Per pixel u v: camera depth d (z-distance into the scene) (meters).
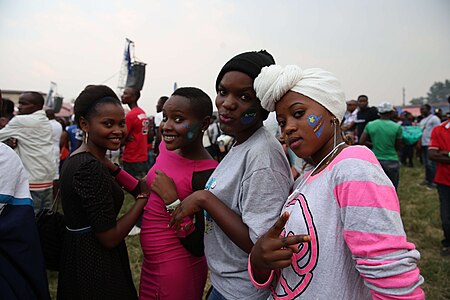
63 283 1.69
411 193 7.24
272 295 1.22
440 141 3.96
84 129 1.80
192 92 1.75
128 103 5.25
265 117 1.52
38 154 3.55
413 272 0.87
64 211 1.68
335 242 1.00
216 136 8.44
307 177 1.16
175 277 1.71
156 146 6.68
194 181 1.74
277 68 1.15
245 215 1.31
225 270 1.47
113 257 1.71
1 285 1.47
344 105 1.16
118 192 1.79
